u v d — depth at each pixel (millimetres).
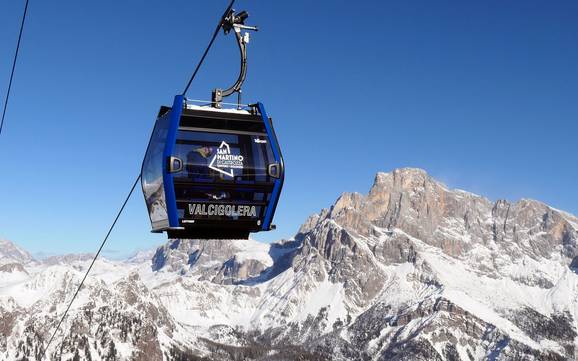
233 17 24484
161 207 24703
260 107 25578
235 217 24859
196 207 24406
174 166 24000
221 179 24422
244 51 24672
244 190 24703
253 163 24750
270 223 25203
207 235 25016
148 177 25672
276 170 24812
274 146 25125
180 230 24625
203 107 25047
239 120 25000
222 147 24609
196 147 24391
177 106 24781
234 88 25156
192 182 24172
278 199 24969
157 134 25688
